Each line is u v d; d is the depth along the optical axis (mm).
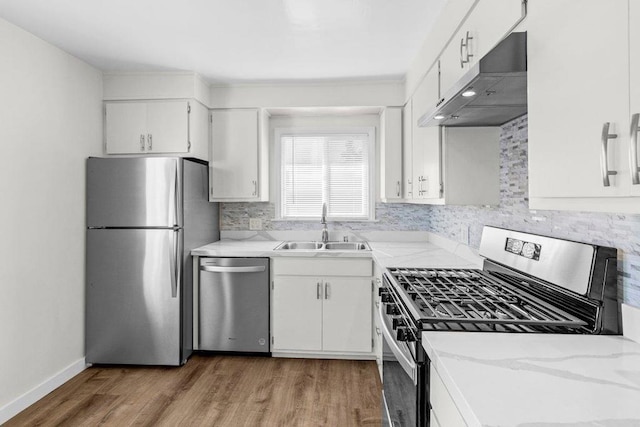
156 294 3029
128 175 3018
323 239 3803
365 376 2926
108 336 3053
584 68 900
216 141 3623
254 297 3248
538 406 814
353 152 3977
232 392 2674
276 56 2943
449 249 3143
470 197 2293
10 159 2373
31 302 2531
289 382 2826
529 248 1699
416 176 2961
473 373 975
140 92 3299
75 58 2957
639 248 1180
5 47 2340
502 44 1229
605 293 1270
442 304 1530
